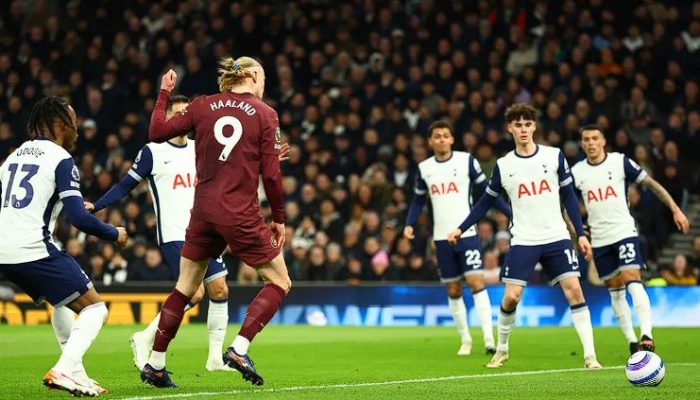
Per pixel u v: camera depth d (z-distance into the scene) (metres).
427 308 43.41
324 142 53.12
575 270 23.53
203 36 58.72
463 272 28.97
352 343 32.44
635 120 51.22
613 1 58.03
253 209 16.91
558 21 57.06
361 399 15.84
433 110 53.88
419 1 60.94
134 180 22.64
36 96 58.28
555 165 23.56
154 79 58.06
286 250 47.06
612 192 27.38
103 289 43.97
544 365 24.09
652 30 56.19
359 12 59.97
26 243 15.88
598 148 27.59
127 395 16.27
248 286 44.19
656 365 17.91
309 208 48.81
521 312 42.16
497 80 54.25
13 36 62.12
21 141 57.19
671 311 40.66
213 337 22.39
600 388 17.77
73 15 63.25
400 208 47.38
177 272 22.64
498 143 49.62
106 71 58.44
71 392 15.84
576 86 52.12
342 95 55.81
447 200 29.42
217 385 18.41
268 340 33.91
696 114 50.22
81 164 54.56
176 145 22.86
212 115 16.92
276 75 57.91
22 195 16.00
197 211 16.95
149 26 61.81
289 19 60.94
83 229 16.08
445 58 56.16
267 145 16.88
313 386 18.38
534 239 23.59
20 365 24.06
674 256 47.97
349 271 45.09
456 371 22.47
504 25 56.78
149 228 47.88
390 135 52.00
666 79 52.78
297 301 44.78
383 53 56.66
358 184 48.62
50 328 40.09
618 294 27.75
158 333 17.38
